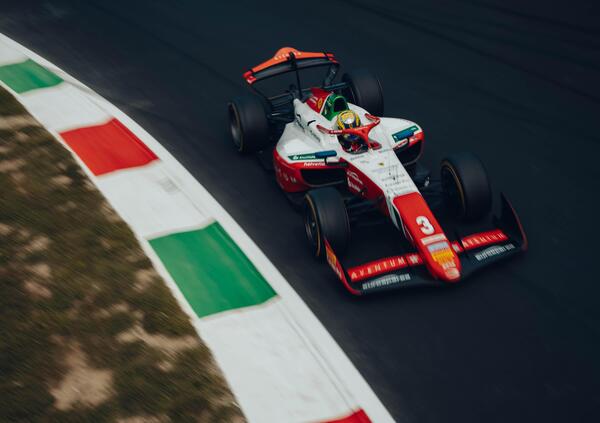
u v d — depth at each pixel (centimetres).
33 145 2867
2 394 1709
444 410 1788
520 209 2672
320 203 2247
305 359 1906
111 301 2023
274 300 2134
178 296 2081
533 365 1925
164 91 3600
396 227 2286
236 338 1948
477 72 3853
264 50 4103
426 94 3612
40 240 2266
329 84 3177
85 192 2572
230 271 2242
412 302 2159
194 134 3198
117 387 1745
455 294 2191
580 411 1780
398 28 4422
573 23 4462
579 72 3834
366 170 2373
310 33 4344
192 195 2655
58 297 2019
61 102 3309
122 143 3009
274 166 2789
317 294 2198
